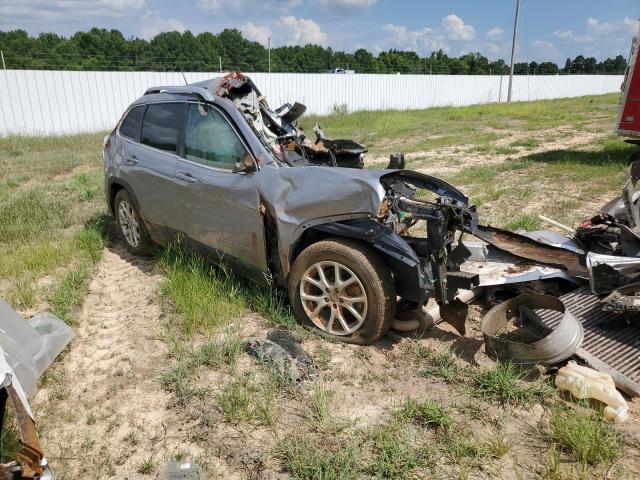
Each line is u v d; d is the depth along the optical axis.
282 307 4.31
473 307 4.43
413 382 3.42
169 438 2.96
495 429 2.95
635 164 5.11
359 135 17.12
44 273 5.38
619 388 3.20
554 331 3.32
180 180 4.73
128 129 5.66
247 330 4.11
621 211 4.95
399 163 4.46
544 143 14.04
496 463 2.70
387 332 4.00
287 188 3.96
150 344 4.00
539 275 4.32
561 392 3.25
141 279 5.33
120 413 3.19
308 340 3.92
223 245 4.48
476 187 8.58
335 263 3.74
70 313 4.43
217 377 3.50
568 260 4.55
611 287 3.88
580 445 2.69
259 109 5.23
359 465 2.69
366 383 3.41
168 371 3.55
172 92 5.17
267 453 2.81
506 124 19.58
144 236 5.64
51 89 18.39
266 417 3.04
